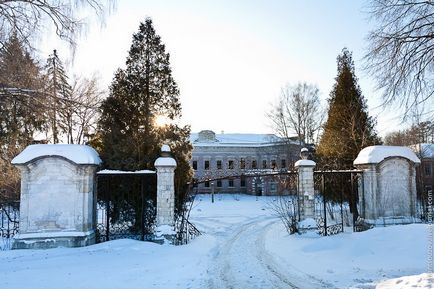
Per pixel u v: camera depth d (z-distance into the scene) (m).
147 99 20.27
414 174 18.81
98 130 20.59
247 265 12.88
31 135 18.86
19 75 12.64
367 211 18.41
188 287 9.69
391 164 18.50
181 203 19.89
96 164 15.89
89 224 15.72
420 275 9.16
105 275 10.66
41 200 15.16
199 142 57.31
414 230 14.12
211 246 17.05
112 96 20.20
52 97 13.60
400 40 11.64
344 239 15.31
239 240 19.28
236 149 57.34
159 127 20.47
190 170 21.00
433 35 11.30
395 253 12.75
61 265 11.91
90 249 14.43
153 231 17.67
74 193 15.40
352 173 20.22
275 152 54.69
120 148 19.12
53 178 15.34
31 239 14.73
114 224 18.89
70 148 15.73
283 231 21.36
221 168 56.88
